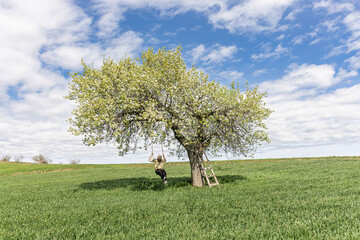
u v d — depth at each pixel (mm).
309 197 10109
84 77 14742
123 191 14375
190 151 15484
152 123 13875
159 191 13773
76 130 13680
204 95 14648
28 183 22844
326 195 10383
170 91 13648
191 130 14023
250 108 14438
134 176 24734
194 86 14867
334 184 13398
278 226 6285
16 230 7113
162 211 8602
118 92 14188
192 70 15414
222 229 6340
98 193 13945
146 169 34438
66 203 11281
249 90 15055
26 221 8242
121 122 14328
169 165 40156
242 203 9352
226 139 14953
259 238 5637
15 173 37344
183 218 7551
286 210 8023
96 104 13203
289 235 5656
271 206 8695
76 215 8625
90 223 7340
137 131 15602
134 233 6262
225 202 9719
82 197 12930
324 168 21578
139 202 10562
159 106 14375
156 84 13469
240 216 7547
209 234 5941
